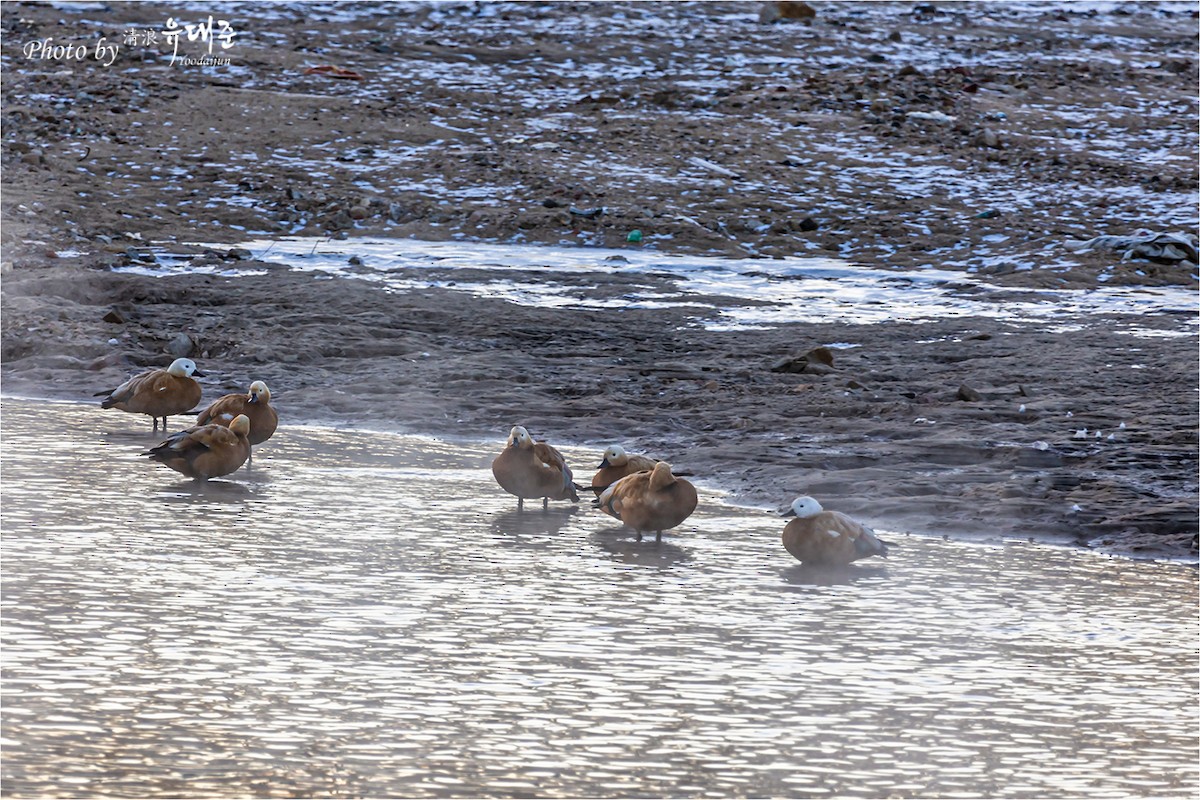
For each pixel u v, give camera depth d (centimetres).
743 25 14175
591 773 1725
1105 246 8175
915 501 3284
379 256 7675
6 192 8294
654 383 4916
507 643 2228
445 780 1691
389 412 4312
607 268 7575
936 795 1694
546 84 11844
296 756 1750
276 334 5472
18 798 1599
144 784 1652
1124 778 1758
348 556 2741
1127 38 14925
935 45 13875
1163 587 2672
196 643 2175
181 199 8800
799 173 9869
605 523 3127
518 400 4541
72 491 3212
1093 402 4553
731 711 1953
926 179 9906
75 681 1991
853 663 2181
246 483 3369
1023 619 2442
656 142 10325
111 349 5131
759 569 2752
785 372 5138
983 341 5769
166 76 11338
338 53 12388
